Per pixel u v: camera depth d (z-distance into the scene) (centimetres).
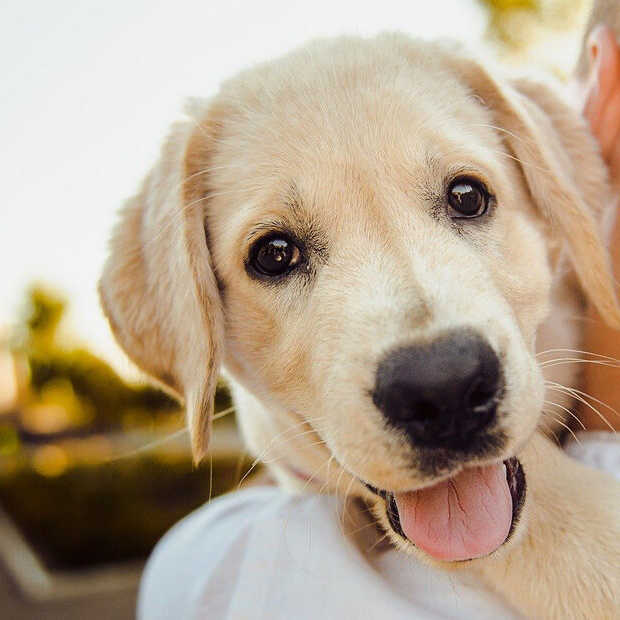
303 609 18
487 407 17
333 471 22
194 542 24
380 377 18
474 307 18
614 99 24
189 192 24
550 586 18
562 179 23
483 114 24
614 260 23
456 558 18
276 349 22
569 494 19
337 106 22
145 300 25
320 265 21
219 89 25
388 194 21
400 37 25
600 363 22
